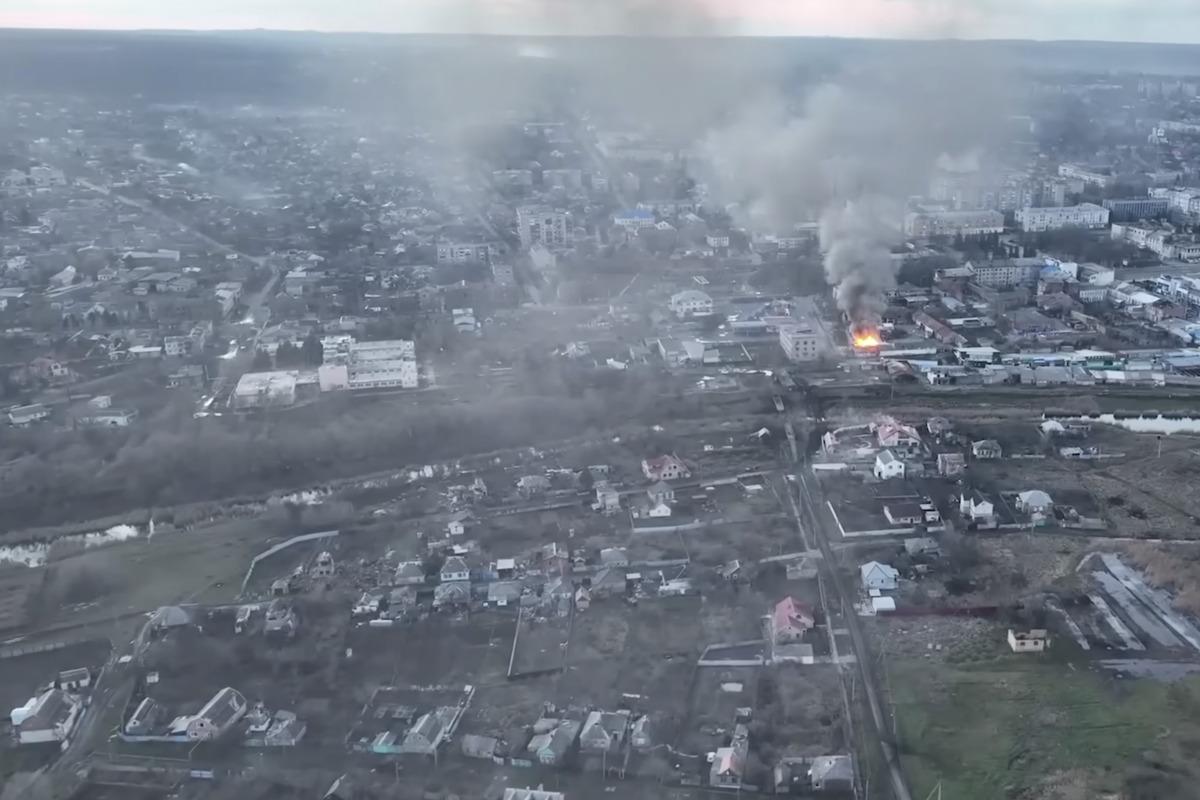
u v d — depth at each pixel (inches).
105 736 4771.2
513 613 5639.8
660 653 5226.4
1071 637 5216.5
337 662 5241.1
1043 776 4254.4
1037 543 6245.1
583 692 4916.3
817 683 4950.8
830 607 5600.4
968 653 5132.9
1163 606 5477.4
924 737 4542.3
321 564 6151.6
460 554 6245.1
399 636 5462.6
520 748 4522.6
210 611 5644.7
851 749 4483.3
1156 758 4288.9
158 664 5246.1
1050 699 4741.6
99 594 5994.1
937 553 6092.5
